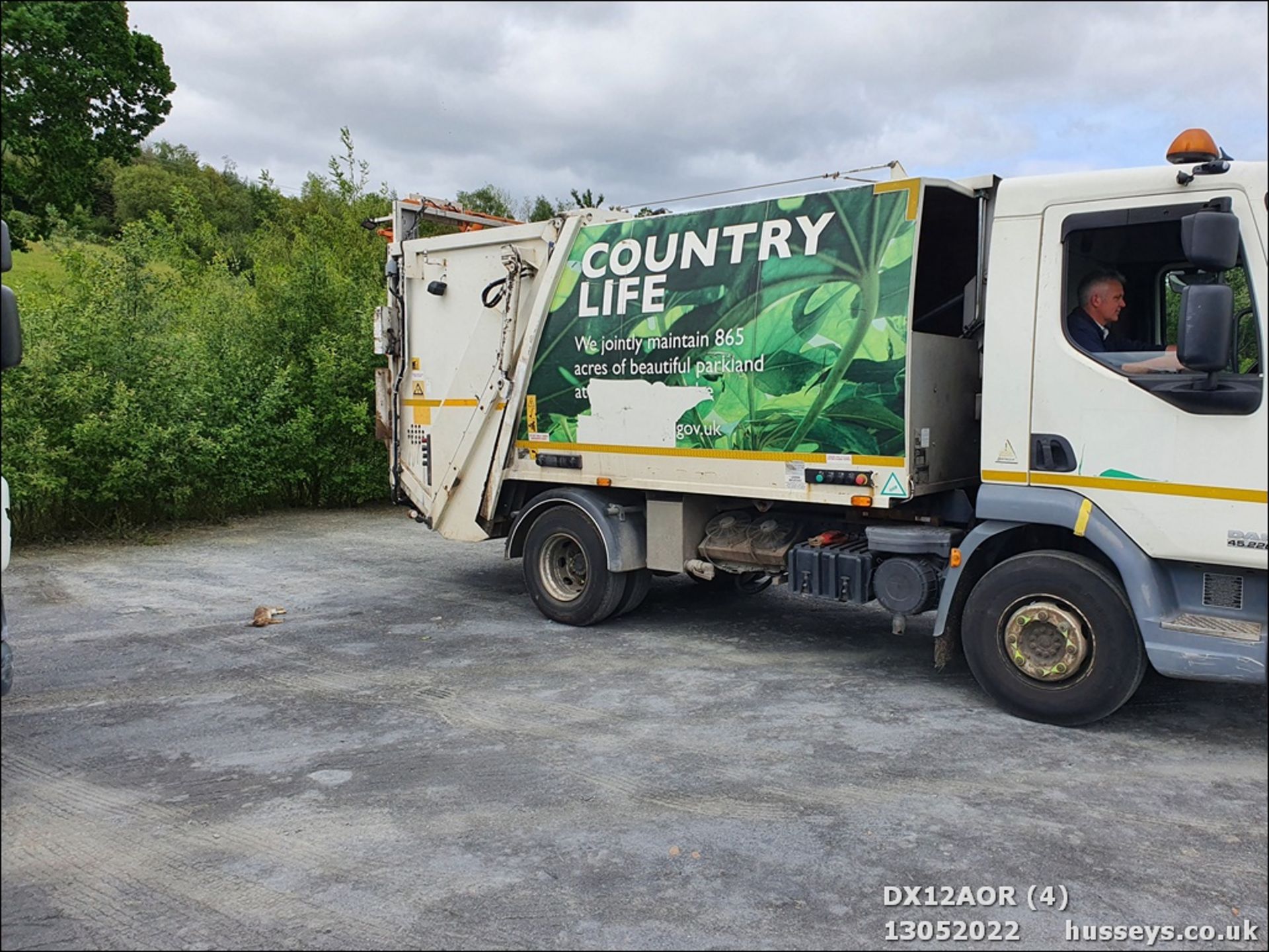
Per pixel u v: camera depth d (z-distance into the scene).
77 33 11.92
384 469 13.88
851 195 5.62
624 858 3.69
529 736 5.00
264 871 3.61
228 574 9.47
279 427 13.02
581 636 7.08
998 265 5.12
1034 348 5.02
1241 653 4.42
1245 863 3.62
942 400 5.75
